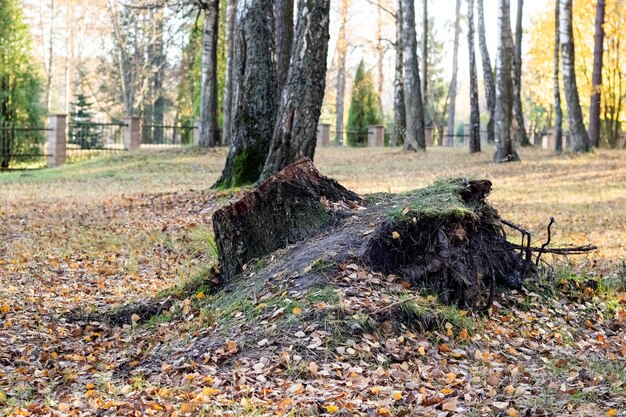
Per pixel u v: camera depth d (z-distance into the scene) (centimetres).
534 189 1961
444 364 629
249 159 1669
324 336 636
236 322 693
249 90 1667
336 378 590
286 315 670
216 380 591
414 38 3138
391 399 546
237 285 790
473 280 747
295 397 548
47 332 779
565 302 822
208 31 3030
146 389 587
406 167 2564
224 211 828
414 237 738
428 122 6194
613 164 2489
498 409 529
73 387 623
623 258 1087
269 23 1672
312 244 781
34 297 913
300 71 1504
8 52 3234
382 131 4175
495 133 2633
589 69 3991
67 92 5691
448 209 746
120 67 5444
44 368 677
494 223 809
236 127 1688
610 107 3841
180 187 1964
